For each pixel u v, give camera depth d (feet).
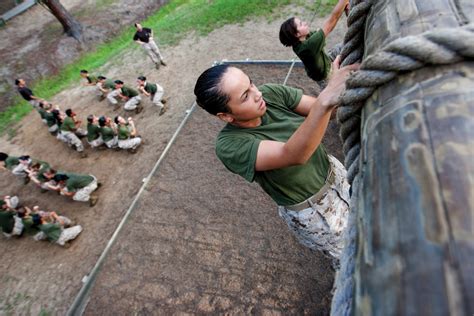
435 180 1.85
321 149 6.57
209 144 22.67
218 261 16.06
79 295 17.42
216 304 14.61
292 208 6.52
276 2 31.96
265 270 14.85
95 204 22.86
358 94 2.71
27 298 19.27
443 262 1.64
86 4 51.08
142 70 33.30
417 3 2.79
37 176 25.23
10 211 22.77
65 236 20.67
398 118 2.22
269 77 24.71
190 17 36.96
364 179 2.39
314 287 13.60
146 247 18.17
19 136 33.47
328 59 13.79
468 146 1.87
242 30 31.17
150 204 20.39
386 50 2.42
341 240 7.24
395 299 1.73
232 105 5.05
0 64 44.16
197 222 18.15
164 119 26.89
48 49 44.52
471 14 2.49
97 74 36.37
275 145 4.84
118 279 17.37
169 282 16.21
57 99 36.09
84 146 28.86
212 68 5.11
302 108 6.25
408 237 1.82
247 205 17.80
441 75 2.19
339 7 11.64
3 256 22.30
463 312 1.50
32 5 53.62
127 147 24.73
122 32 45.88
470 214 1.68
